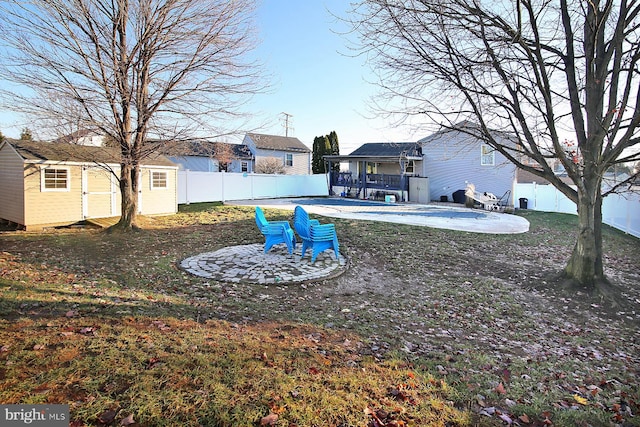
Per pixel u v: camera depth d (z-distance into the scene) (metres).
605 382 3.24
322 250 7.23
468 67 6.03
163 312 3.91
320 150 32.97
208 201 19.58
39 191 11.25
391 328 4.20
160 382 2.38
